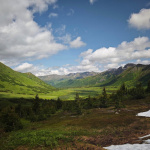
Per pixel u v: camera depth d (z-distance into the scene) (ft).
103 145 66.69
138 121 122.93
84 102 395.14
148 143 56.49
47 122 205.26
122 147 56.95
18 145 59.06
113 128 107.55
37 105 293.64
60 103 393.70
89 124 136.15
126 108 241.96
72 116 243.60
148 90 436.35
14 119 140.97
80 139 73.05
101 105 329.31
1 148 56.80
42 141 62.39
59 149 52.11
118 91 402.31
